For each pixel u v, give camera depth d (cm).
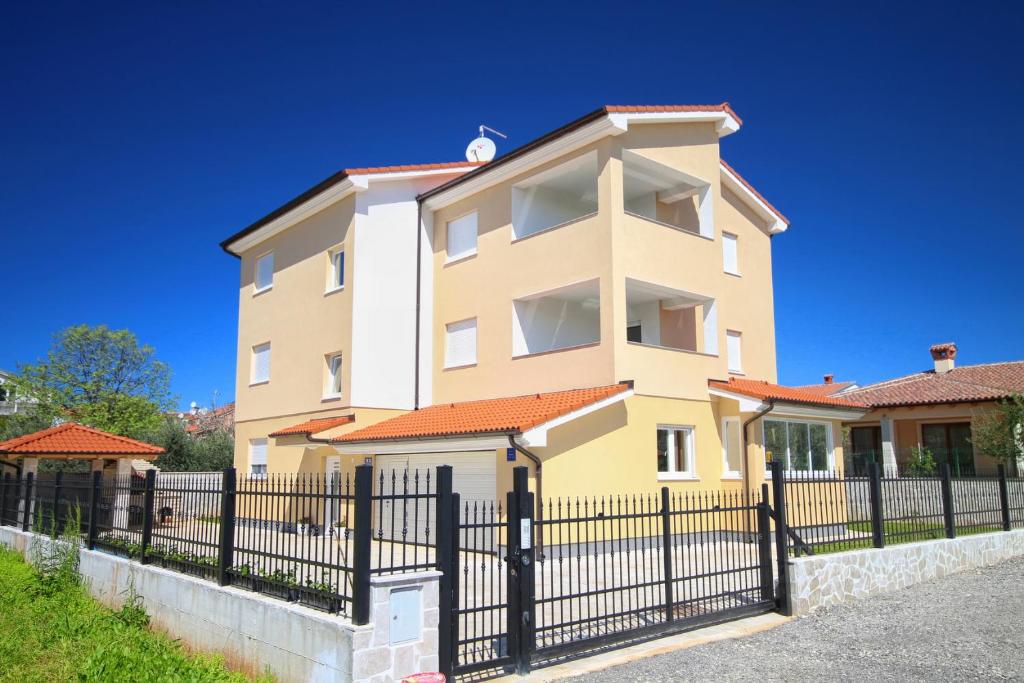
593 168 1725
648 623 851
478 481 1520
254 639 720
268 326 2256
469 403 1809
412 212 2012
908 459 2594
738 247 2170
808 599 981
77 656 806
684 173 1772
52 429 2086
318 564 680
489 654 731
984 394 2430
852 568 1064
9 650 823
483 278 1861
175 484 1265
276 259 2259
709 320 1792
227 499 819
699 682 688
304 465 1995
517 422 1377
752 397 1623
